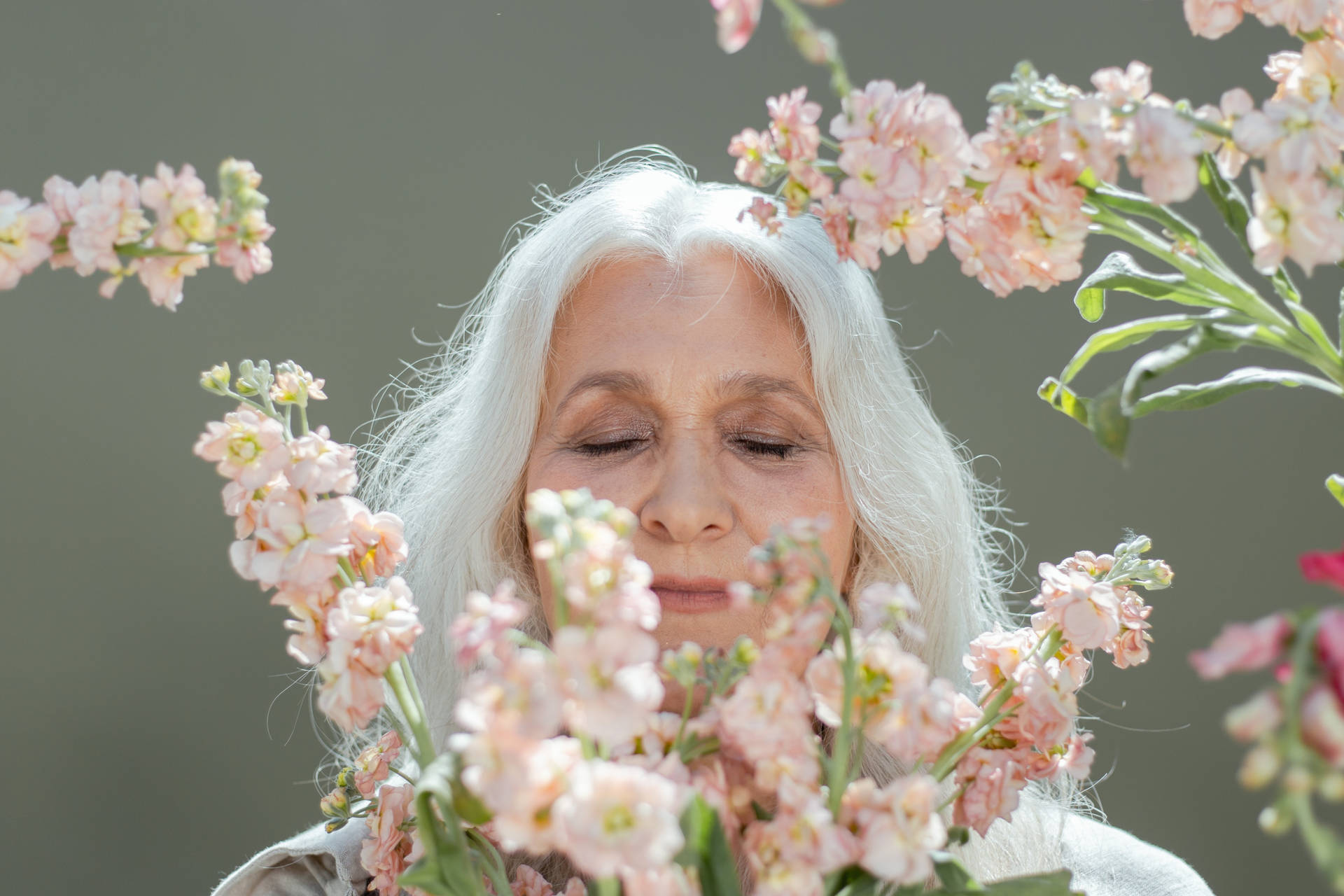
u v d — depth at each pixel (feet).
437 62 13.16
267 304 12.86
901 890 1.79
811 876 1.58
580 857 1.34
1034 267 1.80
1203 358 12.70
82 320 12.84
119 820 12.23
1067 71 12.87
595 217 3.23
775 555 1.61
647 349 3.00
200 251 1.77
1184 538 12.80
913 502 3.49
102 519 12.71
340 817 2.89
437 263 13.03
